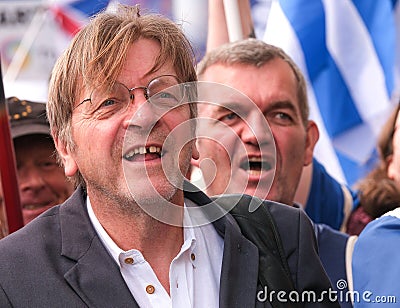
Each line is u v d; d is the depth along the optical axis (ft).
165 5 16.11
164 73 8.91
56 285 8.63
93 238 9.05
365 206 14.92
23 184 14.14
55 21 16.75
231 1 13.79
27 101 14.16
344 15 15.47
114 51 8.70
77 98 8.90
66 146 9.30
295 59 15.47
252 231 9.79
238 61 12.40
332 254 12.25
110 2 15.62
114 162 8.69
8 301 8.48
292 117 12.44
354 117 15.48
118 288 8.77
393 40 15.38
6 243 9.04
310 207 14.89
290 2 15.48
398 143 14.82
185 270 9.27
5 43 16.90
